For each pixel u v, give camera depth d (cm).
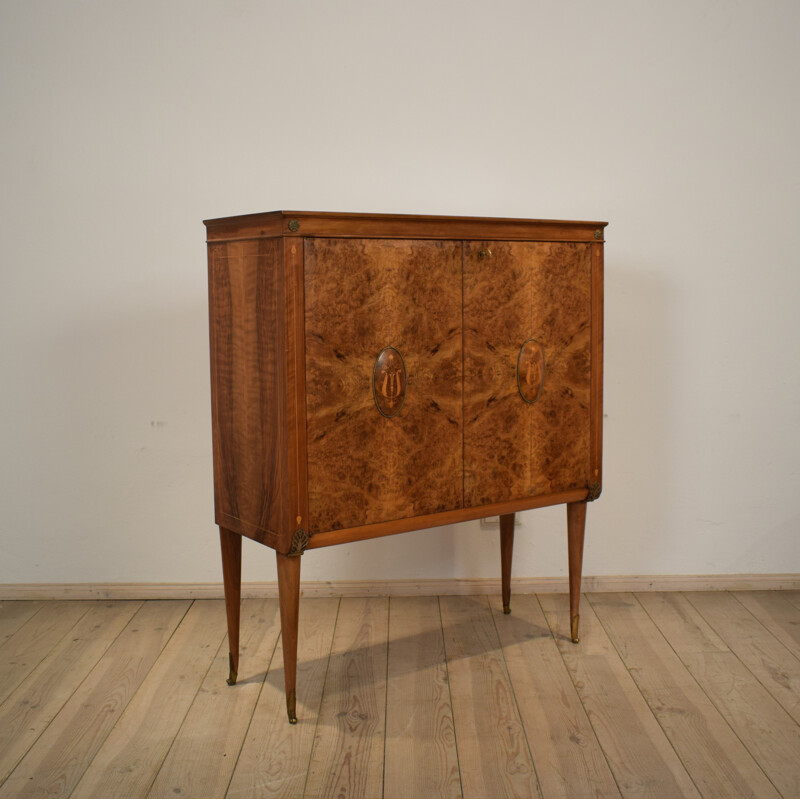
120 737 239
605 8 324
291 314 227
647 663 283
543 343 274
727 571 348
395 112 324
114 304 327
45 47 315
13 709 254
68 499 337
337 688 267
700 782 217
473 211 330
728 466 345
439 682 271
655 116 329
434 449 258
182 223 324
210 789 215
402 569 344
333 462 240
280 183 324
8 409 331
